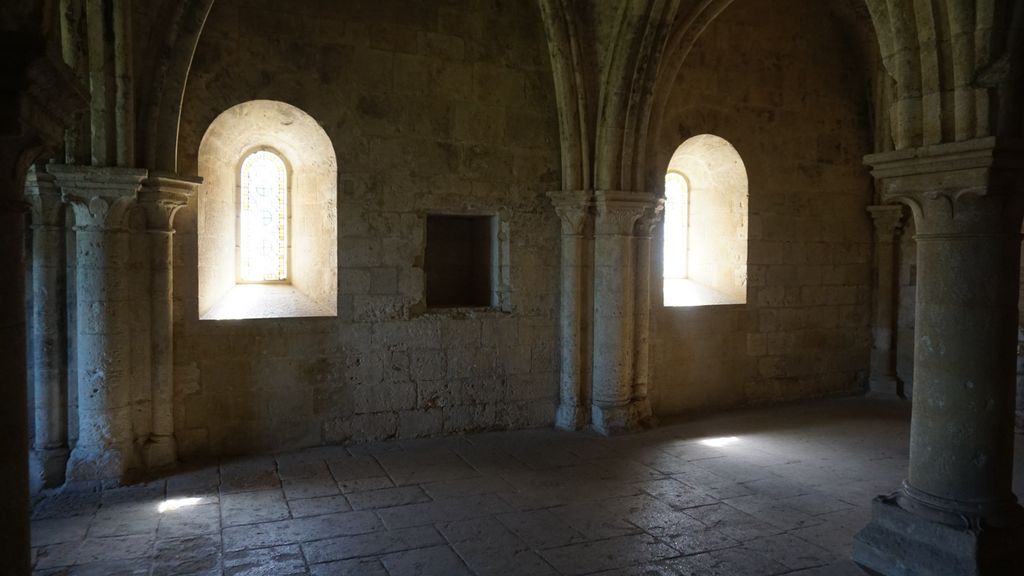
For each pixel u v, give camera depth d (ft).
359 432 27.12
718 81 32.71
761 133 34.01
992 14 14.14
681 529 18.89
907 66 15.56
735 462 25.12
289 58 25.46
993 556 14.71
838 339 37.01
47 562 16.56
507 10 28.84
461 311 28.66
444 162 28.04
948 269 15.44
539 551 17.40
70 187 20.95
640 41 27.12
